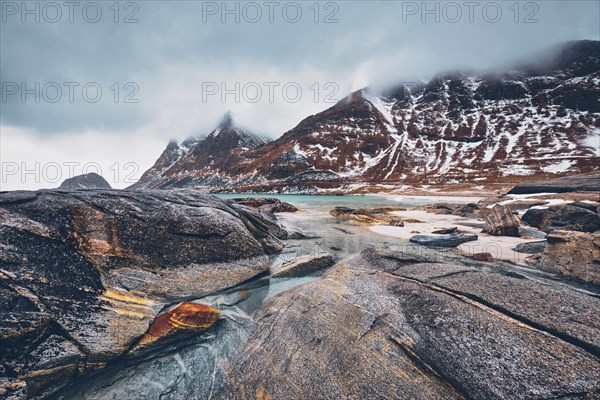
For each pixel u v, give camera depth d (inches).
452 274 398.3
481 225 1173.1
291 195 5349.4
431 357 262.5
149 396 278.2
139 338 330.0
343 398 246.2
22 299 291.3
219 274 485.1
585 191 1608.0
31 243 343.9
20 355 261.3
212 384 287.9
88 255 382.0
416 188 4909.0
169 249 461.4
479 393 226.7
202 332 365.1
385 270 454.0
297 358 296.5
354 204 2800.2
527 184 2003.0
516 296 320.5
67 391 282.8
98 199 452.4
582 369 222.5
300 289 442.0
